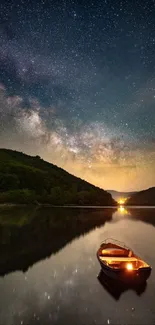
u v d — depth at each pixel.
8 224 44.16
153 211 96.88
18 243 27.75
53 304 12.39
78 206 125.19
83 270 17.86
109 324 10.57
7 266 18.84
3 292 13.83
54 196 133.38
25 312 11.54
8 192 118.25
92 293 13.70
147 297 13.15
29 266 18.83
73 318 11.00
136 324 10.59
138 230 40.78
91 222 52.62
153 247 26.77
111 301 12.70
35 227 41.53
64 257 21.75
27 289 14.29
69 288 14.43
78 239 31.23
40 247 25.86
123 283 14.56
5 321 10.70
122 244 28.36
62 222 50.91
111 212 87.56
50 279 15.98
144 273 13.98
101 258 17.17
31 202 114.75
